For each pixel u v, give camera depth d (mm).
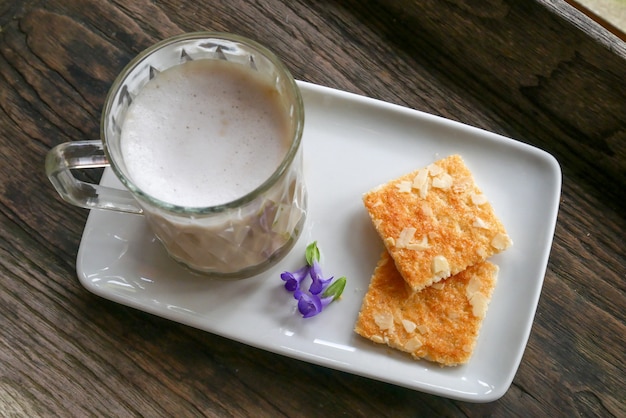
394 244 386
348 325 388
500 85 441
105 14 446
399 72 443
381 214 392
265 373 392
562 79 420
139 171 354
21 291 402
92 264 393
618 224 419
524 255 396
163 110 365
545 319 403
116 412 385
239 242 365
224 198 350
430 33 446
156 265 395
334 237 403
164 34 444
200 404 387
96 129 428
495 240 388
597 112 419
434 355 378
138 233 398
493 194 409
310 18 449
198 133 361
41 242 409
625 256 413
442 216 393
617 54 396
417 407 388
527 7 408
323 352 381
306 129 417
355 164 414
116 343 395
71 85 434
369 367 377
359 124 417
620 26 448
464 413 387
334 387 390
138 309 393
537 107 437
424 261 384
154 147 359
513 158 411
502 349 384
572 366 395
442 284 387
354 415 386
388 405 388
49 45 441
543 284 407
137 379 390
